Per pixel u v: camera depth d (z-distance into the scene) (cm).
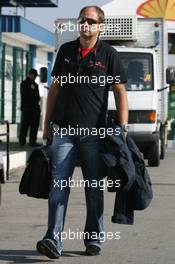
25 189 886
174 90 2725
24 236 1062
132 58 2073
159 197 1484
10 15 2877
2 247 980
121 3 2481
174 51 2558
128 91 2038
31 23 3100
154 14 2503
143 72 2062
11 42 3212
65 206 884
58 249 882
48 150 883
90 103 871
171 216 1251
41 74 2184
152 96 2041
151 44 2234
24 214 1266
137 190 865
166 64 2262
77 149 883
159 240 1037
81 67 871
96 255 921
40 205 1370
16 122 3306
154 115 2038
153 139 2052
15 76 3281
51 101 895
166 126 2489
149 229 1123
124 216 873
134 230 1113
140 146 2066
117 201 873
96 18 869
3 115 3108
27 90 2639
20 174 1889
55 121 886
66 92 877
